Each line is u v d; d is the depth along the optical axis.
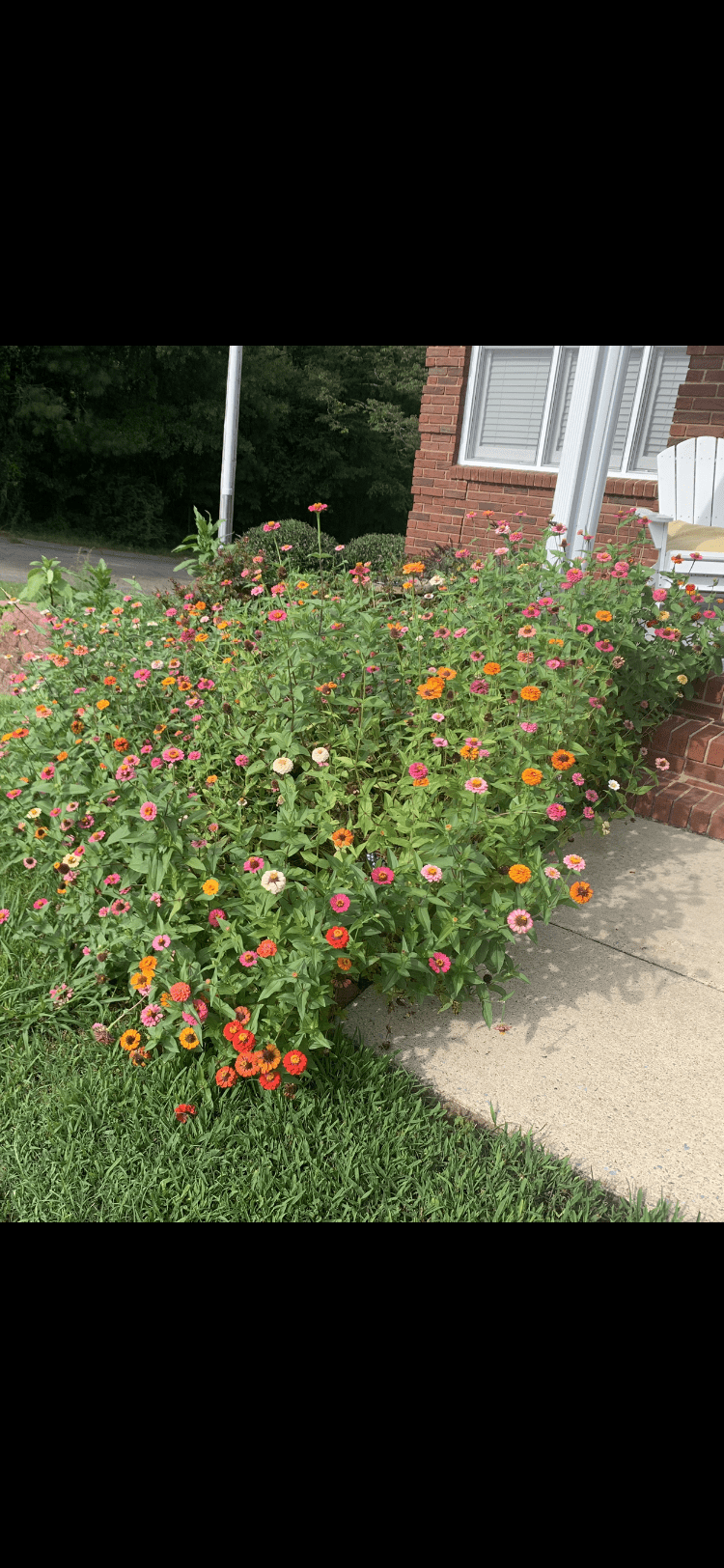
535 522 9.46
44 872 2.96
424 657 3.68
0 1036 2.56
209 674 3.83
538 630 3.60
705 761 4.07
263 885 2.26
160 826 2.53
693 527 5.65
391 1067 2.47
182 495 29.20
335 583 4.45
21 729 3.51
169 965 2.30
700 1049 2.58
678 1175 2.13
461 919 2.47
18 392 24.25
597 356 4.54
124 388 26.12
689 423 7.81
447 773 3.12
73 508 27.05
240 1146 2.16
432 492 10.36
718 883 3.48
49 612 4.90
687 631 4.27
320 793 3.11
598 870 3.56
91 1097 2.31
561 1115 2.31
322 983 2.35
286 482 31.39
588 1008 2.74
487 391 9.87
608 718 3.77
